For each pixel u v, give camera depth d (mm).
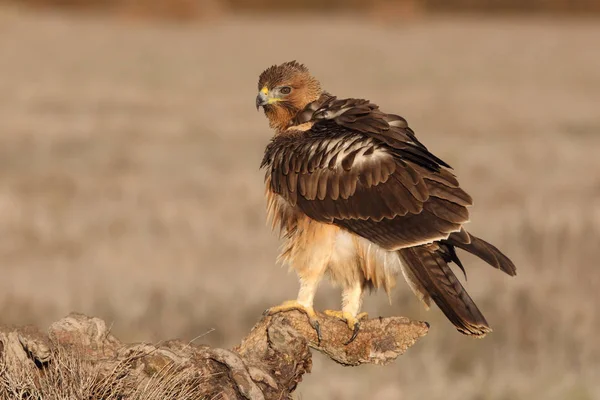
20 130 30219
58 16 90062
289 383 5922
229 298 14234
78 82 44750
